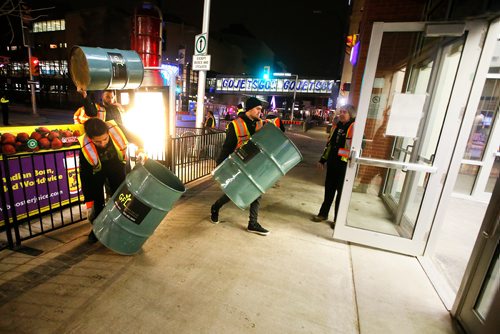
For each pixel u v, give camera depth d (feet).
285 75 135.54
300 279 8.57
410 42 14.69
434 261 10.55
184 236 10.64
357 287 8.45
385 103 15.84
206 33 20.94
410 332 6.92
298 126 96.32
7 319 6.33
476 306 6.83
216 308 7.09
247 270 8.79
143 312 6.78
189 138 18.62
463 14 9.32
